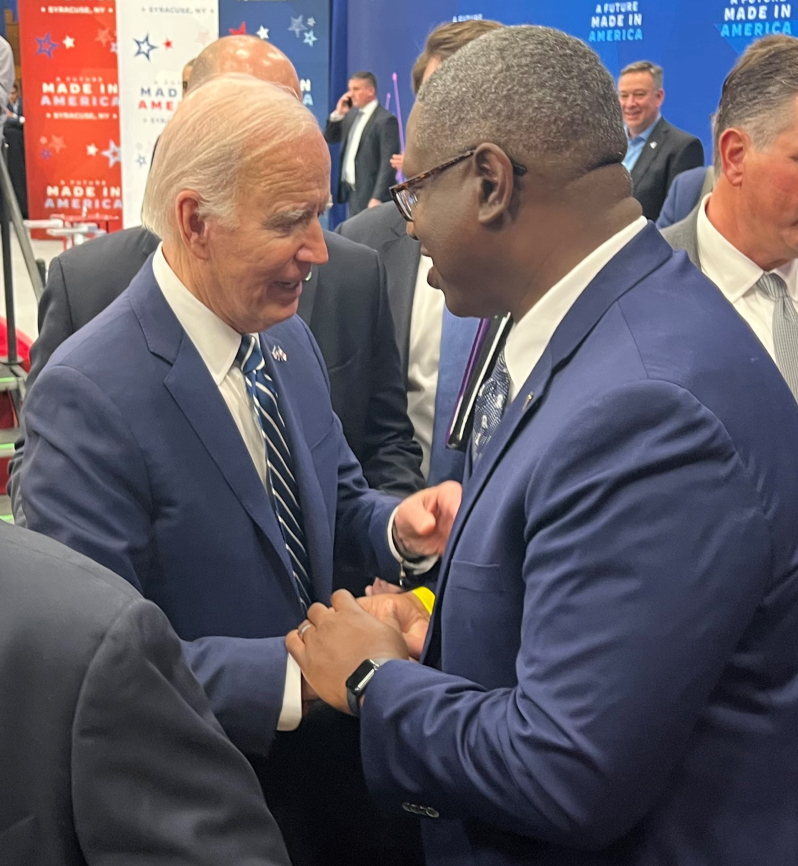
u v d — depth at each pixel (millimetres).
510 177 1062
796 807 1060
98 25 6996
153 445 1362
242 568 1424
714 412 958
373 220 2617
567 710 948
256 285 1348
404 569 1645
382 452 2291
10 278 4004
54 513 1309
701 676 942
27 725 771
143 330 1401
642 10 5348
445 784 1065
